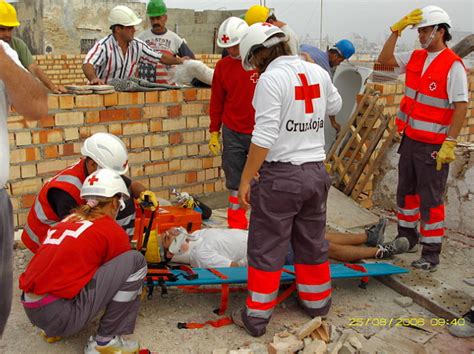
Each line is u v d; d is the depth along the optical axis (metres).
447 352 3.51
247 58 3.47
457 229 5.65
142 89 5.49
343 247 4.60
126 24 5.63
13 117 4.82
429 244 4.59
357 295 4.29
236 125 4.96
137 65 6.05
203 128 6.02
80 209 3.27
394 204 6.32
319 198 3.55
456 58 4.24
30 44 19.67
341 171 6.64
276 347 3.36
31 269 3.05
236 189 5.18
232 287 4.28
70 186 3.59
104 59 5.73
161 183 5.87
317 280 3.77
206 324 3.76
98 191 3.17
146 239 3.90
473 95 7.61
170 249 4.31
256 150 3.29
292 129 3.36
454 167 5.65
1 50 2.33
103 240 3.13
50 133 5.04
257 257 3.52
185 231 4.45
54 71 15.16
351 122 6.66
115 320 3.23
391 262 4.76
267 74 3.30
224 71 4.91
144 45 6.07
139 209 4.40
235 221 5.26
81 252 3.05
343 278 4.53
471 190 5.51
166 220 4.72
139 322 3.78
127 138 5.51
